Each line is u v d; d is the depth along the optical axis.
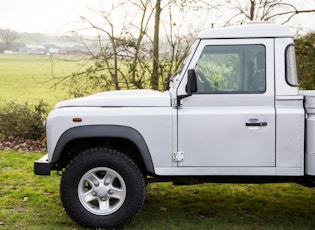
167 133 4.79
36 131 10.70
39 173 4.92
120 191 4.92
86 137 4.81
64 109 4.92
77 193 4.91
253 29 4.77
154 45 10.42
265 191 6.64
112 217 4.89
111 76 10.47
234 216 5.48
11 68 35.16
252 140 4.72
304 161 4.71
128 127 4.81
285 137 4.69
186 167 4.80
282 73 4.74
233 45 4.78
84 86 10.66
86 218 4.90
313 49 9.07
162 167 4.82
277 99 4.73
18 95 18.97
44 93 19.77
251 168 4.75
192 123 4.76
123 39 10.33
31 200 6.12
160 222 5.23
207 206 5.89
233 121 4.73
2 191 6.57
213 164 4.78
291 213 5.63
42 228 5.03
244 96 4.76
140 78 10.41
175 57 9.98
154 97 4.89
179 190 6.66
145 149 4.80
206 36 4.80
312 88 9.34
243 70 4.79
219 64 4.80
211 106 4.80
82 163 4.88
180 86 4.83
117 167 4.86
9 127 10.75
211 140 4.76
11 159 8.76
